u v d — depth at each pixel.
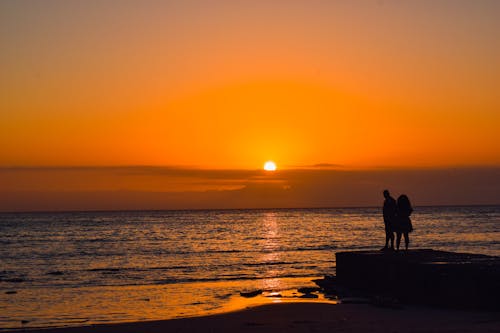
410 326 16.70
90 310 24.02
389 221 26.44
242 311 21.16
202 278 35.91
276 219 185.38
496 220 150.62
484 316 17.97
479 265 20.70
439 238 77.88
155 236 92.00
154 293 29.28
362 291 25.70
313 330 16.70
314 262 45.41
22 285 33.69
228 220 179.62
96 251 63.03
